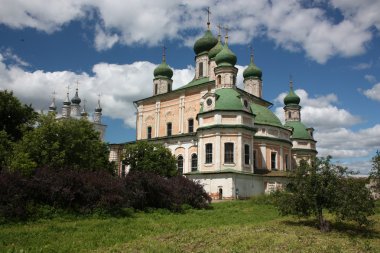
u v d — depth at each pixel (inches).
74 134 1536.7
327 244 767.1
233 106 2144.4
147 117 2878.9
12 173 1022.4
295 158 2938.0
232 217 1230.9
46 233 817.5
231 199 1967.3
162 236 834.2
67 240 762.8
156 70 3031.5
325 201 967.0
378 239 880.3
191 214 1299.2
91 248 716.7
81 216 1060.5
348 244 786.2
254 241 767.1
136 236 844.6
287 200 1007.6
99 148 1817.2
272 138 2402.8
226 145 2101.4
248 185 2086.6
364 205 927.0
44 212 1002.7
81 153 1524.4
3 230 823.7
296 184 1002.1
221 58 2359.7
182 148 2455.7
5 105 1665.8
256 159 2333.9
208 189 2064.5
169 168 2012.8
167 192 1357.0
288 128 2652.6
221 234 847.7
